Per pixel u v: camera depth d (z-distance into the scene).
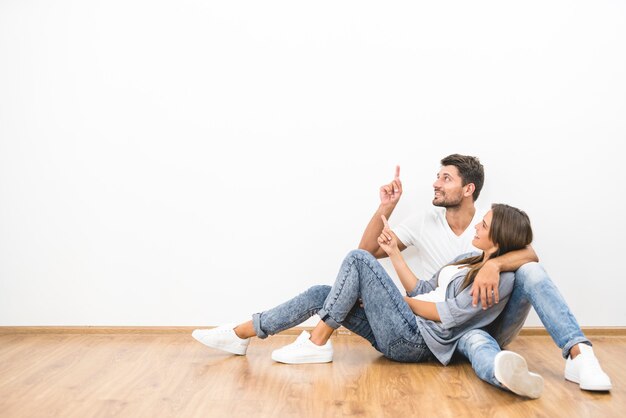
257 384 2.39
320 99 3.30
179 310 3.34
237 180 3.32
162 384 2.39
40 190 3.36
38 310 3.38
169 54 3.34
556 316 2.40
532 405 2.13
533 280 2.47
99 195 3.35
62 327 3.34
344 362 2.73
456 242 3.03
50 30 3.36
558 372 2.55
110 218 3.35
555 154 3.25
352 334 3.27
